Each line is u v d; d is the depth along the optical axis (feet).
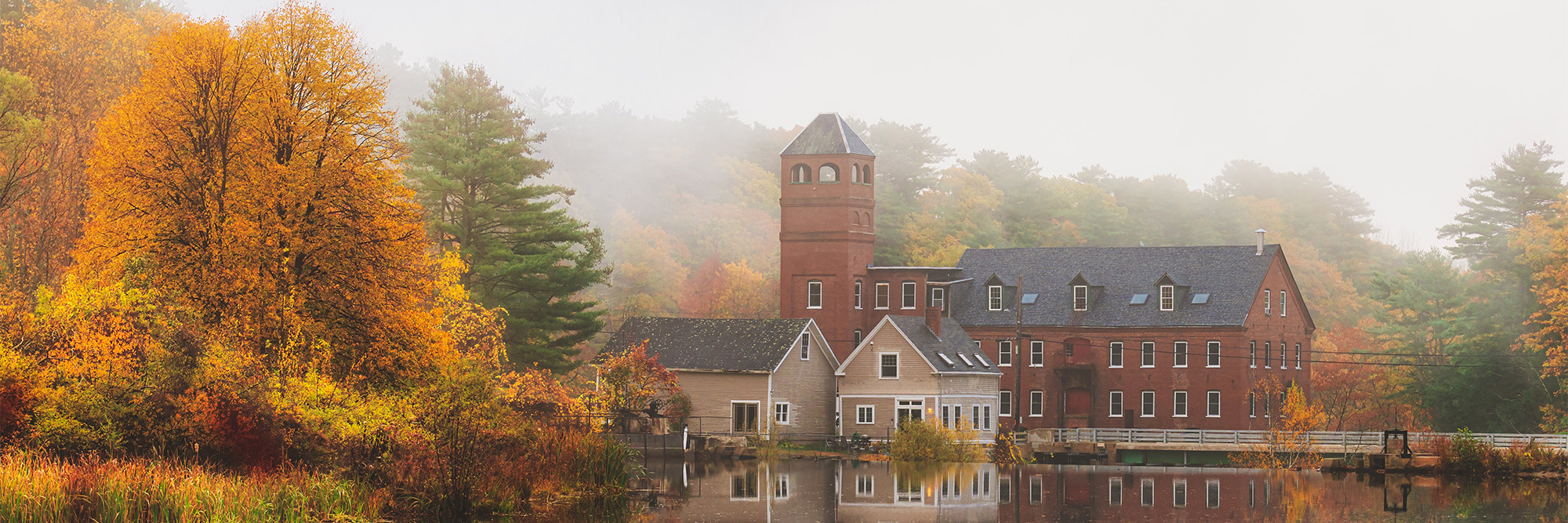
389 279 119.96
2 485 73.77
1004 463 195.62
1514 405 261.44
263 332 109.50
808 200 255.50
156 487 78.59
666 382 206.18
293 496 83.66
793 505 119.24
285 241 114.83
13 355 91.25
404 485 96.99
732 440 193.88
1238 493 139.74
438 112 218.59
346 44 121.39
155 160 111.75
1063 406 257.14
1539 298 256.52
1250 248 259.39
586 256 204.95
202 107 114.62
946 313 267.80
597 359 212.02
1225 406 246.88
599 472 119.03
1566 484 154.81
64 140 155.02
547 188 211.00
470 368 117.29
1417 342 294.25
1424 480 161.58
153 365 95.09
